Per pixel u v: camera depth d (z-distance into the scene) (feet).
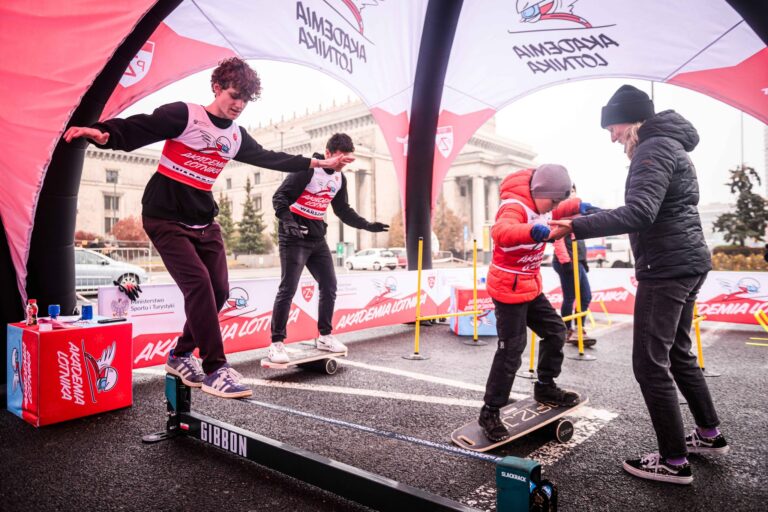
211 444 8.57
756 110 21.68
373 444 8.82
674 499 6.73
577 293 16.07
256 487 7.13
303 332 18.54
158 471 7.67
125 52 12.69
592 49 22.06
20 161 10.97
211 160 8.38
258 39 17.88
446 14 20.93
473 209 211.00
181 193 8.31
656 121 7.64
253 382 13.48
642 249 7.64
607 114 8.16
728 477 7.48
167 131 7.63
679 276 7.30
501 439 8.23
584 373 14.51
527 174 8.34
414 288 23.80
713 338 20.70
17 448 8.62
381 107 23.71
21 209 11.36
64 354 10.11
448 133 25.40
